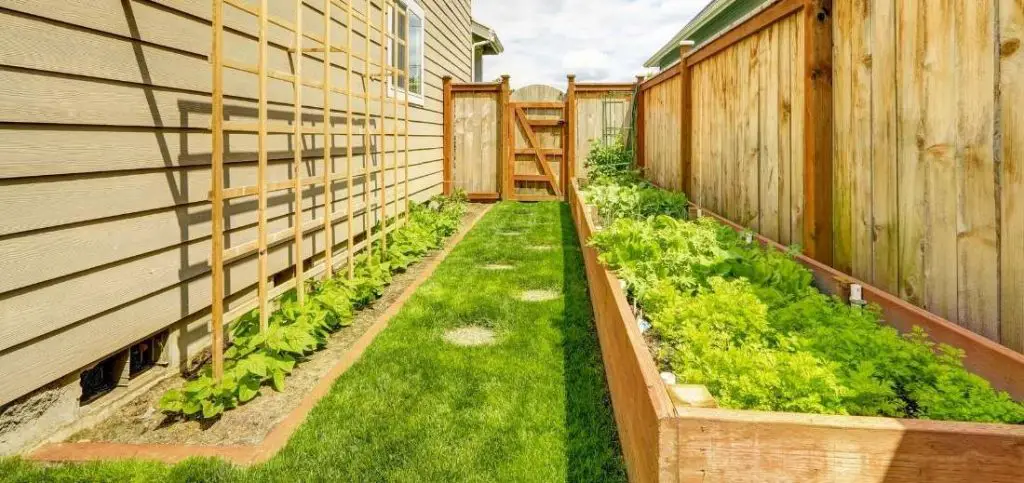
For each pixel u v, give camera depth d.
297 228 3.74
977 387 1.76
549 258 5.89
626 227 3.62
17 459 2.24
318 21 4.93
